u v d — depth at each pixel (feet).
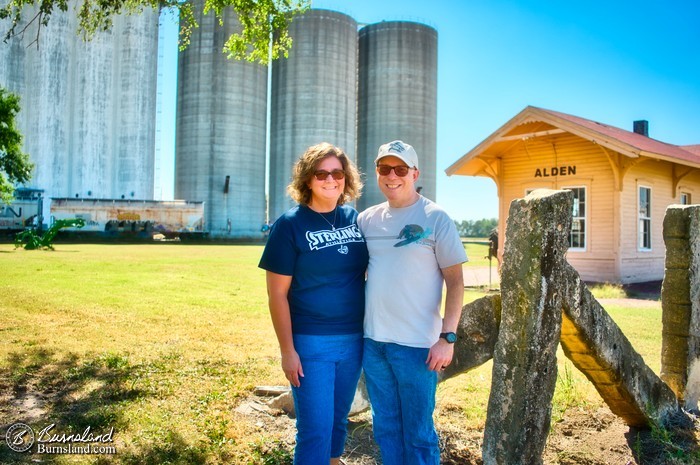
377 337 10.44
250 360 21.12
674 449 12.82
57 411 15.02
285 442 13.30
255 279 53.72
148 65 231.30
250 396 16.87
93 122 222.28
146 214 179.52
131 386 17.24
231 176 226.58
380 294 10.39
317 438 10.19
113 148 228.02
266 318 30.66
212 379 18.44
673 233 15.05
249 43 32.76
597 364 12.24
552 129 51.01
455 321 9.95
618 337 12.53
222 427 14.06
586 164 53.21
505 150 59.06
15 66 213.05
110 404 15.62
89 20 30.91
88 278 49.21
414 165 10.66
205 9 31.48
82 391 16.76
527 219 9.82
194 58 225.56
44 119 215.31
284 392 16.70
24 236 106.01
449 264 10.11
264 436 13.67
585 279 53.16
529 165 57.57
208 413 15.15
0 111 137.59
